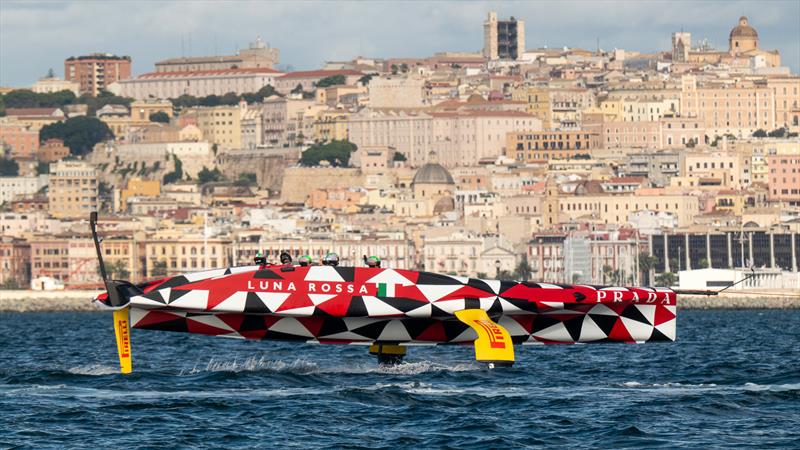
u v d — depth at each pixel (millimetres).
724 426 172375
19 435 168375
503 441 163875
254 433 169000
